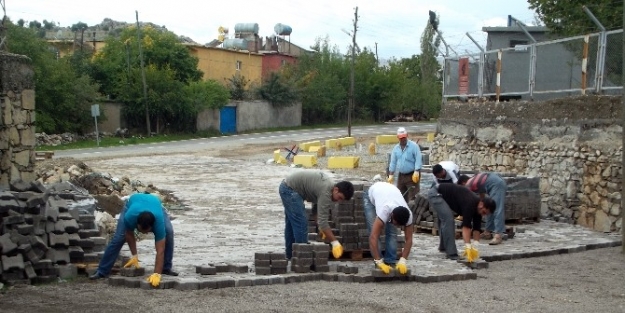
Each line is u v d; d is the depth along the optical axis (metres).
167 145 48.72
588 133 16.30
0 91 11.73
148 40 57.84
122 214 9.57
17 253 9.20
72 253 9.99
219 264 10.23
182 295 8.77
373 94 74.62
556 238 14.41
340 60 74.50
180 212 18.56
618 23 23.62
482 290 9.55
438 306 8.53
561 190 16.94
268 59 75.25
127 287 9.14
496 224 13.73
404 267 9.98
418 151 15.70
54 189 12.82
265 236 14.42
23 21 50.62
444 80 24.83
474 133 20.62
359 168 33.28
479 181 13.57
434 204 11.98
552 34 26.89
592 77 17.06
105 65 57.19
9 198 9.28
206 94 57.62
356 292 9.20
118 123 54.59
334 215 11.40
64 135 49.12
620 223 15.14
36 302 8.23
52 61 49.12
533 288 9.82
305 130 63.72
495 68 21.19
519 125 18.69
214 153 42.53
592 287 10.02
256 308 8.20
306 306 8.37
